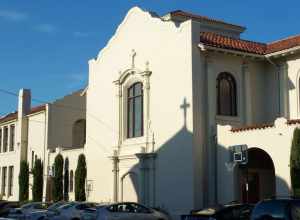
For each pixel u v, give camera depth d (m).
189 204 25.94
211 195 25.98
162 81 28.80
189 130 26.47
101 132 34.12
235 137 24.72
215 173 25.98
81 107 43.78
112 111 33.06
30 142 44.50
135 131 31.17
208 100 26.98
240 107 28.27
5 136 49.62
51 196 39.62
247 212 18.55
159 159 28.48
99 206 23.81
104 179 33.25
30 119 45.03
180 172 26.80
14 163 46.41
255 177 26.56
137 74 30.92
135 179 30.39
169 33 28.50
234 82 28.50
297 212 13.60
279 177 22.41
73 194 37.12
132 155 30.41
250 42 31.08
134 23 31.53
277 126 22.75
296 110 27.62
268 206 14.00
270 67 29.45
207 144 26.66
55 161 38.97
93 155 34.81
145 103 29.88
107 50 34.16
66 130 42.59
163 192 27.89
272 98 29.09
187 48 27.06
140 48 30.80
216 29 35.28
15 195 45.50
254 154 26.66
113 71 33.28
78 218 25.78
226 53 27.75
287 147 22.22
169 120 27.98
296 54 27.81
